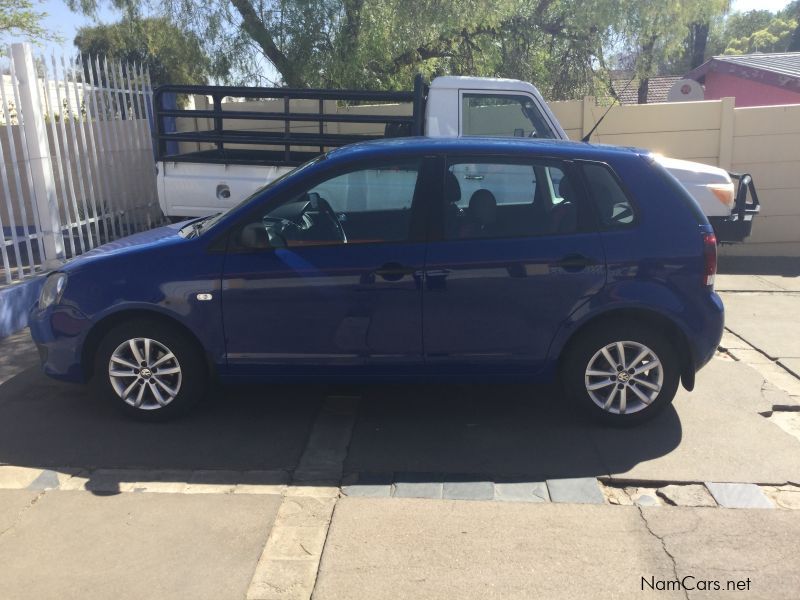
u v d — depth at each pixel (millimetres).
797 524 3676
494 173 4578
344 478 4168
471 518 3748
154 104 7496
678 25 13016
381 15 11109
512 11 12047
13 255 8531
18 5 14766
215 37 11602
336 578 3277
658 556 3432
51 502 3893
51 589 3205
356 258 4492
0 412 4984
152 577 3289
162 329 4613
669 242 4492
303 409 5090
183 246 4609
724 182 8086
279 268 4496
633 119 10211
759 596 3166
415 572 3318
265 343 4582
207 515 3773
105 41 14352
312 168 4633
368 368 4617
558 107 10312
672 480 4094
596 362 4629
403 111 10555
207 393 5348
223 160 7398
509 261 4453
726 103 9984
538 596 3162
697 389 5371
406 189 4582
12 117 8898
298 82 11688
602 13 12367
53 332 4668
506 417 4949
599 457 4367
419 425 4844
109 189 8594
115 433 4688
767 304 7883
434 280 4465
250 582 3260
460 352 4566
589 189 4551
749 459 4320
